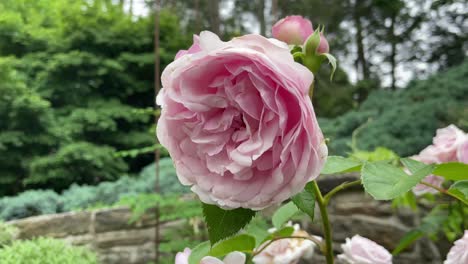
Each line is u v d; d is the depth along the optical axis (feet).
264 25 28.60
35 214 19.25
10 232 10.71
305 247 3.34
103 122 26.22
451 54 25.93
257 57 1.46
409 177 1.81
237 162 1.50
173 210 12.09
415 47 26.86
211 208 1.69
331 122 20.35
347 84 25.59
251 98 1.51
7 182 24.68
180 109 1.64
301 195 1.80
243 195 1.54
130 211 12.85
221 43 1.54
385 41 27.53
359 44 27.94
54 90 28.14
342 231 9.67
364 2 27.09
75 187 21.29
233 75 1.52
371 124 18.34
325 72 24.25
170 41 29.94
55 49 29.01
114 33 28.89
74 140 26.30
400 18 27.07
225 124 1.56
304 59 2.07
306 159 1.46
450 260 2.58
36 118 24.97
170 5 32.48
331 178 9.33
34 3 32.22
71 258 9.06
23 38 29.01
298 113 1.49
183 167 1.64
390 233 9.19
